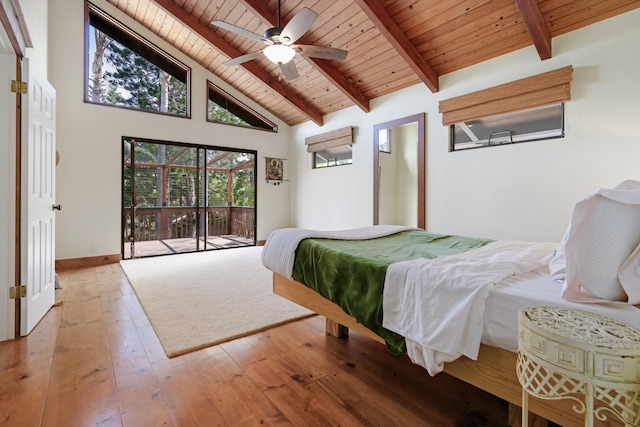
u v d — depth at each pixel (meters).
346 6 3.49
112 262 4.72
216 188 6.20
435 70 3.93
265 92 5.79
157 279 3.71
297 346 2.10
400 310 1.42
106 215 4.71
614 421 0.92
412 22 3.39
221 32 4.51
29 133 2.20
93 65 4.71
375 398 1.55
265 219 6.44
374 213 4.92
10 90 2.12
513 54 3.35
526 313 0.89
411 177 4.93
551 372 0.78
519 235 3.35
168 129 5.29
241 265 4.50
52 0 4.29
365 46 3.96
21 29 2.03
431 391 1.61
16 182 2.15
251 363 1.88
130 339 2.16
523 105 3.23
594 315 0.87
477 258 1.64
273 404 1.50
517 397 1.11
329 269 1.86
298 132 6.53
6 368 1.77
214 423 1.36
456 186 3.87
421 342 1.29
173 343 2.09
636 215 0.98
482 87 3.60
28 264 2.21
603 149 2.81
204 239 5.81
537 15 2.81
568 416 1.01
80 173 4.51
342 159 5.53
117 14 4.81
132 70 5.04
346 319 1.85
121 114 4.85
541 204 3.19
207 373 1.76
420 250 2.02
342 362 1.89
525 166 3.30
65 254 4.40
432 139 4.10
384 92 4.65
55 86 4.31
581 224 1.04
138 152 5.14
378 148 4.85
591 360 0.71
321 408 1.47
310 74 4.86
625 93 2.70
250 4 3.56
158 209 5.46
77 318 2.52
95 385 1.62
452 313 1.21
